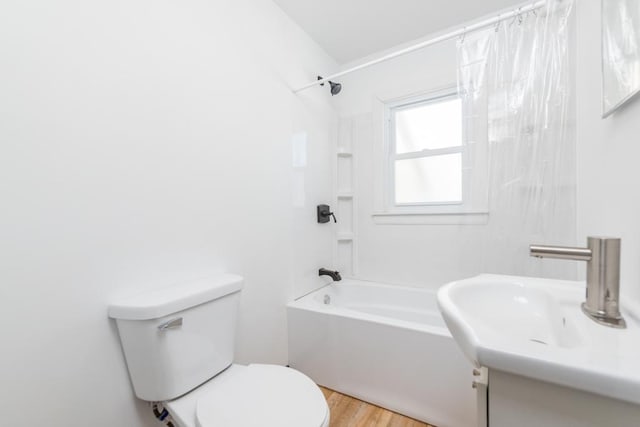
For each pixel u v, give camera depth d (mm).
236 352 1417
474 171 1656
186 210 1175
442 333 1325
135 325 895
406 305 2080
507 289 862
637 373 360
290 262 1835
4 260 714
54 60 801
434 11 1781
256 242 1549
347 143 2395
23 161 743
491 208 1621
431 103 2111
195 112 1217
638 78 625
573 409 413
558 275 1467
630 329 554
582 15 1250
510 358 427
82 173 860
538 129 1469
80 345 850
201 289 1061
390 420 1393
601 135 976
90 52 880
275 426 786
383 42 2123
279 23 1741
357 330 1539
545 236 1484
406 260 2160
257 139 1561
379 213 2254
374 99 2264
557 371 396
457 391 1285
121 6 963
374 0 1690
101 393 892
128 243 975
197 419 820
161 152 1083
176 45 1144
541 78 1441
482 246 1661
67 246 826
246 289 1479
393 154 2271
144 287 1018
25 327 745
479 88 1601
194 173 1210
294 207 1879
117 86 948
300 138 1943
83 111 862
